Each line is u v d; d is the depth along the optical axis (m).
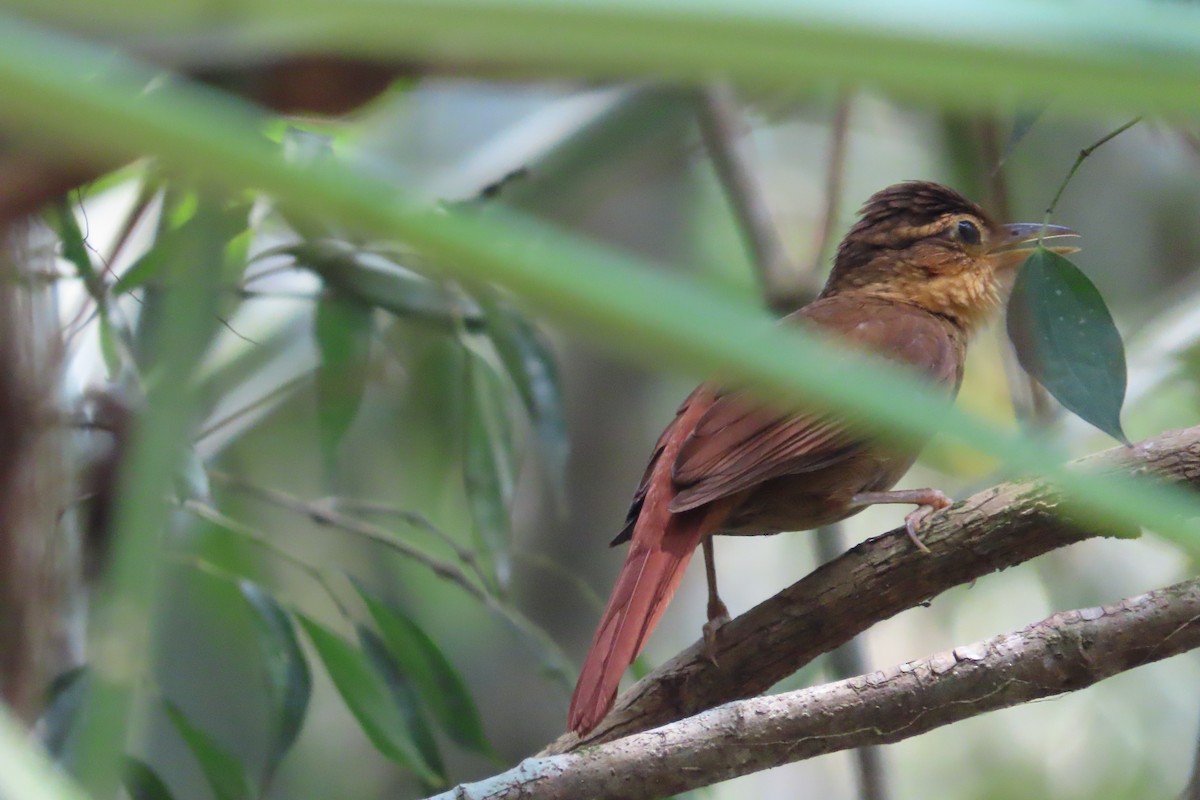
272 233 8.62
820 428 6.70
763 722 5.55
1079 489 1.37
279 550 7.75
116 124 1.04
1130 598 5.61
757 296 10.35
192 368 1.97
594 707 5.79
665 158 11.59
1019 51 0.98
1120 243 13.39
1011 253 9.00
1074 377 5.63
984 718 13.62
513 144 9.19
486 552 8.45
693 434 6.86
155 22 1.10
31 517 6.60
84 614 7.41
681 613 12.73
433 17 1.04
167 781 10.59
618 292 1.06
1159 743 13.24
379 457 11.26
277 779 11.45
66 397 7.06
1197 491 5.73
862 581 6.28
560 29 1.02
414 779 11.82
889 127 13.72
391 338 9.28
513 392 9.82
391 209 1.09
